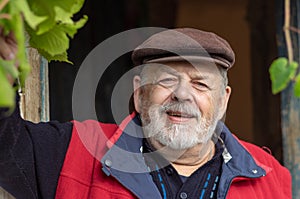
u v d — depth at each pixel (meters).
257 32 5.89
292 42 4.57
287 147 4.63
